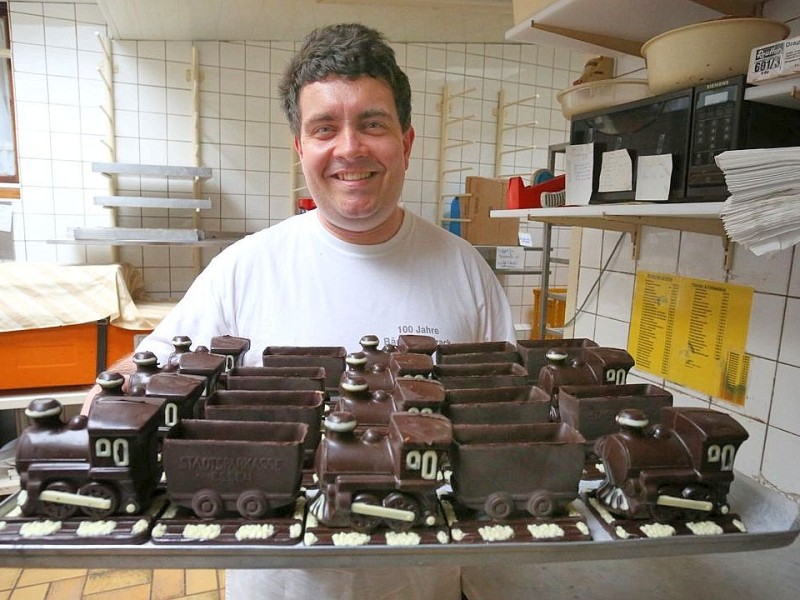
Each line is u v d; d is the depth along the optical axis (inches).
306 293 38.1
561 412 26.7
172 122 97.1
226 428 20.9
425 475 19.6
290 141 104.6
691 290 54.8
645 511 20.7
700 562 35.0
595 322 68.2
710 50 38.1
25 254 92.8
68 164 92.6
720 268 52.1
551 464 20.8
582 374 28.9
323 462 19.9
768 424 48.4
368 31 31.8
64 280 74.6
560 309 106.7
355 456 20.0
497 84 120.1
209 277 40.3
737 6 47.2
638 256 61.2
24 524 19.1
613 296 65.1
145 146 96.2
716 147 38.1
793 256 45.8
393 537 19.4
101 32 90.9
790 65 32.4
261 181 104.0
